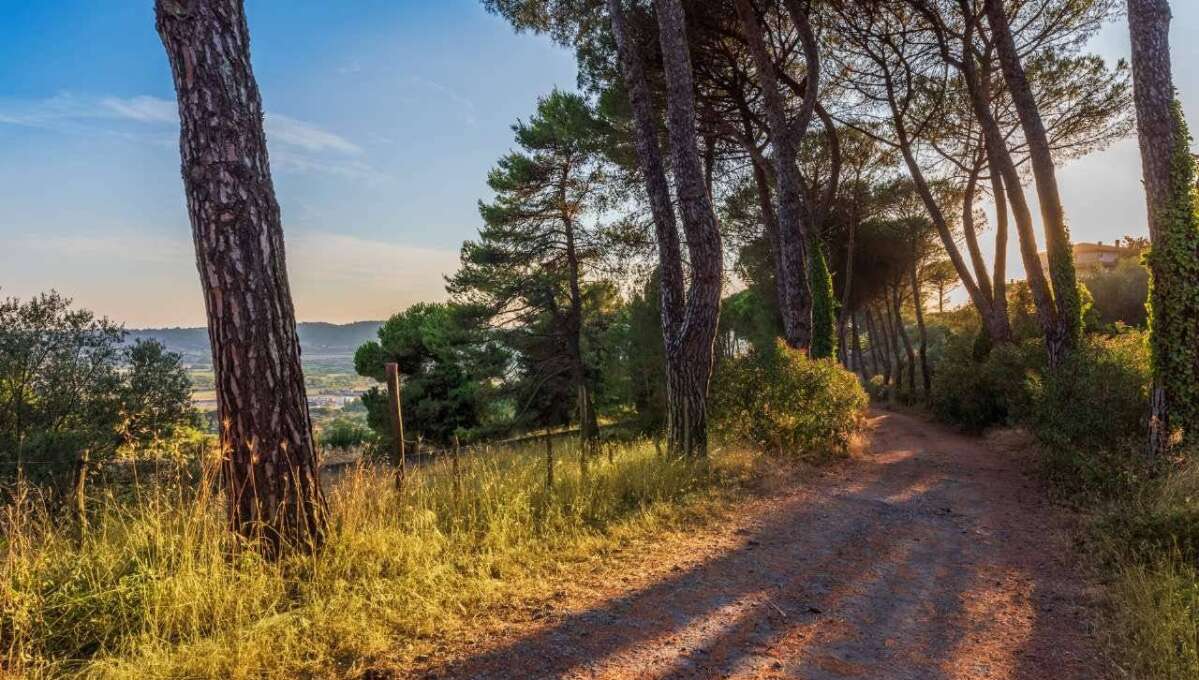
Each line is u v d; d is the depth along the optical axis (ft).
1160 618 11.64
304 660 10.84
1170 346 24.03
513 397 87.56
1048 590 14.90
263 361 14.57
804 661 11.21
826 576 15.81
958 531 20.61
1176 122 24.44
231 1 14.62
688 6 47.47
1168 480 19.71
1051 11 57.41
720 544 18.33
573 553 16.78
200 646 10.83
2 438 30.12
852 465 34.30
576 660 11.04
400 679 10.32
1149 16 24.93
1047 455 29.17
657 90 50.62
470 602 13.47
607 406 87.30
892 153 78.84
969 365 58.18
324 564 14.30
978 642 12.07
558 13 46.98
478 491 20.47
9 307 34.58
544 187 74.23
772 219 63.57
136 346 37.42
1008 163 49.49
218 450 14.30
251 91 14.87
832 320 53.78
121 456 18.37
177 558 13.37
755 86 56.44
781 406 34.35
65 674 10.07
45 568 12.39
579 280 78.74
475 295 79.25
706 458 27.81
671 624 12.67
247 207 14.52
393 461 19.54
